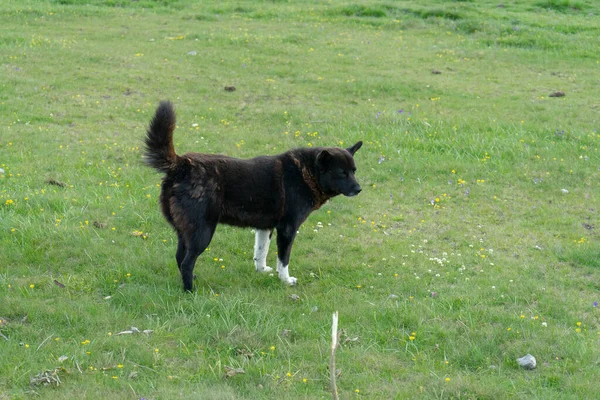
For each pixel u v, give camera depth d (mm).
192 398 7113
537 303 7965
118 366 7320
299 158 8086
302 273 8242
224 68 12742
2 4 16750
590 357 7512
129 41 14320
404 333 7656
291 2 18844
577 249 8516
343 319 7746
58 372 7250
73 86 11219
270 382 7277
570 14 18125
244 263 8281
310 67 13016
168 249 8336
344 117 10609
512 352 7547
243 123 10492
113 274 8039
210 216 7887
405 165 9688
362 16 17406
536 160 9852
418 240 8656
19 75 11469
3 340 7441
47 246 8258
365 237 8664
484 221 8938
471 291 8031
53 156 9523
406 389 7273
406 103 11266
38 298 7766
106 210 8727
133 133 10133
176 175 7855
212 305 7781
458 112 10852
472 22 16375
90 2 17891
